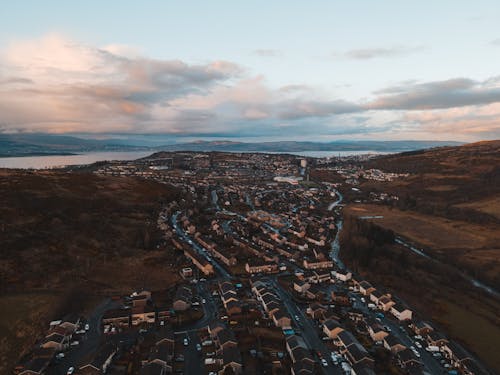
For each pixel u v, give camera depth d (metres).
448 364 90.19
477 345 103.56
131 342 90.62
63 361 83.31
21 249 133.50
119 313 102.94
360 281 136.00
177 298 110.81
